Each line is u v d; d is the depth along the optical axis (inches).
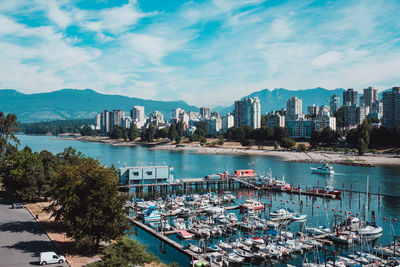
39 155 4672.7
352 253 2898.6
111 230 2400.3
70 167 2677.2
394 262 2566.4
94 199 2417.6
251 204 4461.1
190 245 2947.8
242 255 2792.8
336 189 5482.3
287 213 4060.0
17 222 3112.7
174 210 4220.0
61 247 2504.9
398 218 4010.8
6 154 5561.0
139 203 4471.0
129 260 1919.3
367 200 4950.8
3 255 2300.7
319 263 2608.3
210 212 4256.9
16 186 4020.7
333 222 3846.0
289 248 2918.3
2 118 5787.4
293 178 6924.2
